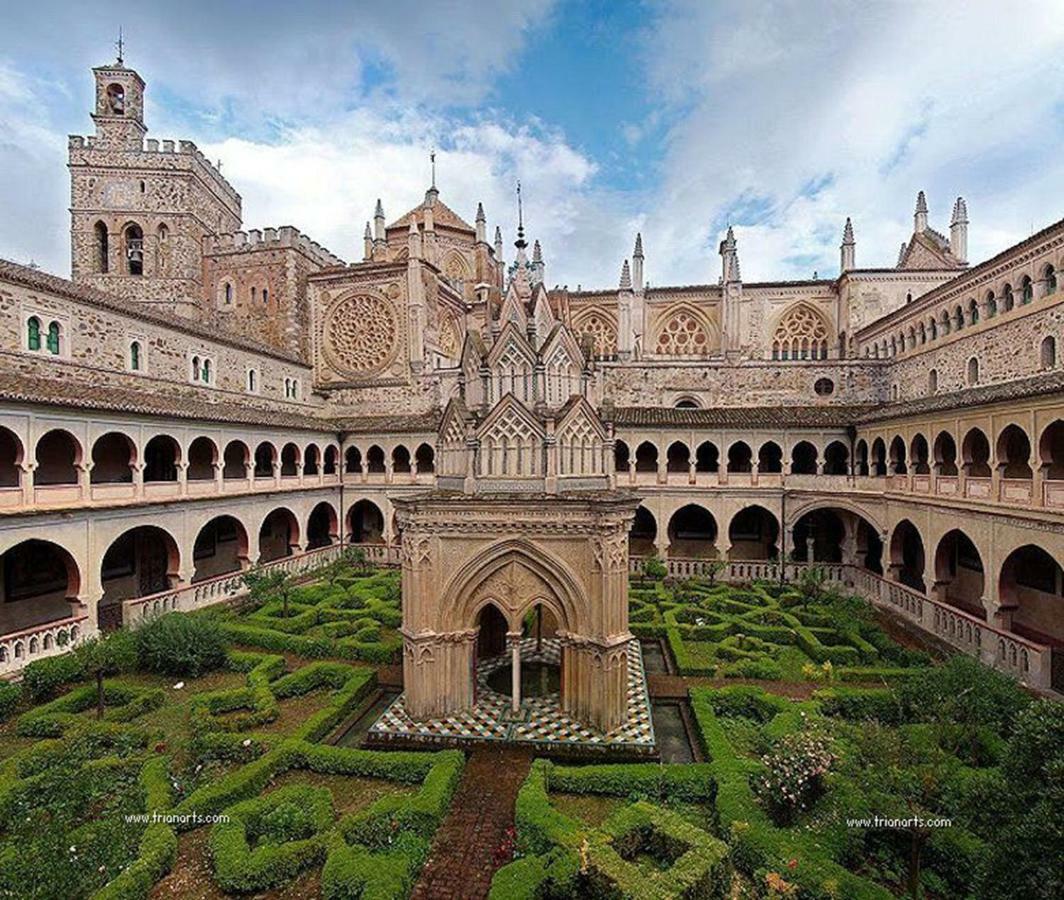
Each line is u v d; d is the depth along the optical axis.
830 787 13.44
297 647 25.62
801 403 47.62
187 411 33.66
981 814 10.09
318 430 46.59
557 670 22.97
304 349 56.03
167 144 54.38
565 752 16.56
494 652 24.59
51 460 32.31
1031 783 9.48
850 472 41.78
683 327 57.19
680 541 48.97
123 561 35.66
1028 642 21.58
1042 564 29.78
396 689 21.77
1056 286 27.66
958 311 36.53
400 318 53.00
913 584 39.56
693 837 11.57
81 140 53.31
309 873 12.14
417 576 18.36
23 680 20.88
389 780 15.59
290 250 54.56
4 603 29.52
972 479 28.03
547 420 18.34
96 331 34.09
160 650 22.56
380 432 48.84
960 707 15.71
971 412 28.00
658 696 20.95
